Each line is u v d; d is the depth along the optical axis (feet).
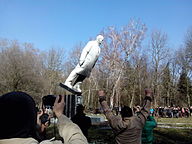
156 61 145.69
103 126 57.26
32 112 4.41
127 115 12.86
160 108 129.49
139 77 139.95
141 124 12.94
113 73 113.50
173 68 187.73
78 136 5.26
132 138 12.66
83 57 32.89
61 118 5.85
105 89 125.80
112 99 109.19
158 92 145.59
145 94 14.12
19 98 4.38
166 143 40.01
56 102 6.20
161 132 53.11
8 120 4.14
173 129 60.03
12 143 4.07
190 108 138.31
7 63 116.47
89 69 33.58
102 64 113.80
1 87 114.01
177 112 124.36
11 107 4.22
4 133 4.11
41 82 125.39
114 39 111.45
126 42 110.93
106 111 13.51
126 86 147.23
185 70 164.96
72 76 33.24
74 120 17.02
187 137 47.19
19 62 117.08
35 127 4.50
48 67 163.32
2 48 120.67
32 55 127.65
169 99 180.14
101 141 38.14
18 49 121.80
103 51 112.78
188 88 179.01
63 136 5.36
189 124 75.61
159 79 147.54
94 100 155.63
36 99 120.26
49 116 8.45
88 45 33.04
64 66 169.27
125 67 115.96
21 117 4.22
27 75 117.29
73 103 29.43
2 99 4.32
